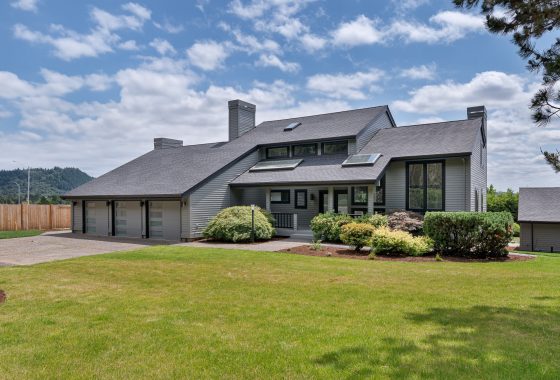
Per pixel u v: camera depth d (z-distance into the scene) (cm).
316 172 1828
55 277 884
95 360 413
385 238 1234
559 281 816
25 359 417
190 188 1761
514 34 644
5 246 1677
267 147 2217
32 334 496
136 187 2027
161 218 1911
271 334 486
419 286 767
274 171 1991
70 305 638
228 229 1670
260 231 1714
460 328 499
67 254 1414
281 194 2127
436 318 546
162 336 483
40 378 373
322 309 602
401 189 1777
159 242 1764
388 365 384
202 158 2209
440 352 414
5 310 610
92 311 600
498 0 627
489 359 394
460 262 1136
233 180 2023
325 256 1246
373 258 1183
